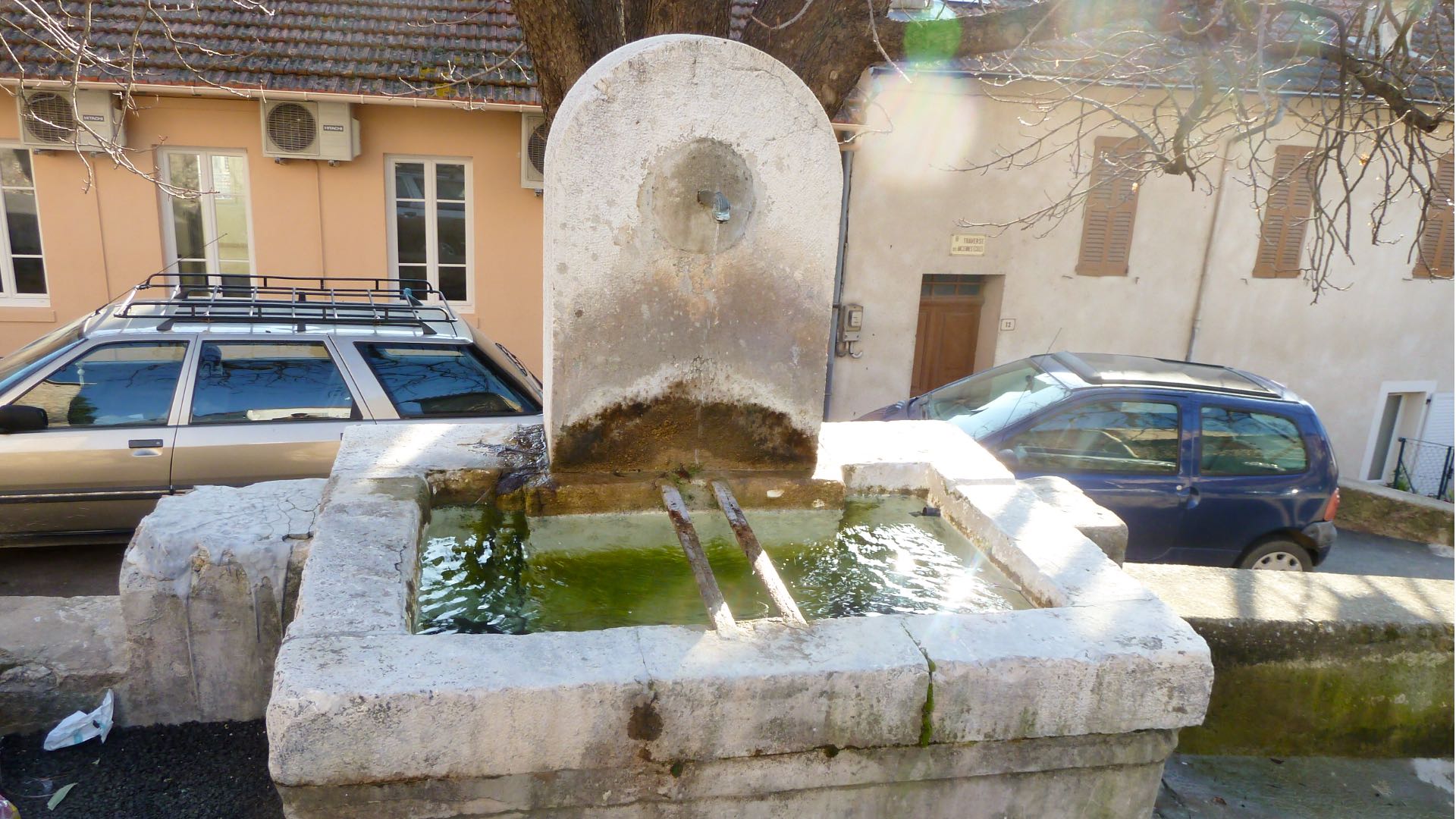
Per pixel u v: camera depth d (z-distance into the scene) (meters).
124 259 9.30
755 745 2.32
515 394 5.85
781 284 3.45
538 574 3.32
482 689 2.13
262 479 5.34
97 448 5.08
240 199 9.51
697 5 4.87
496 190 9.86
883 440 4.20
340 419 5.49
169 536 3.28
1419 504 9.57
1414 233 12.16
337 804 2.18
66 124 8.69
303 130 9.09
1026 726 2.45
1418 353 12.70
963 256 11.05
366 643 2.29
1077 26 5.03
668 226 3.25
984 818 2.59
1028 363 6.73
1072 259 11.34
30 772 3.16
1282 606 3.84
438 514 3.51
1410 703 3.83
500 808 2.27
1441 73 5.78
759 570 2.80
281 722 2.05
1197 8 5.20
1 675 3.25
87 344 5.19
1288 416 6.02
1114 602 2.74
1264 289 11.95
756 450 3.67
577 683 2.18
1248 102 10.81
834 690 2.32
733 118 3.20
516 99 9.12
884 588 3.31
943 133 10.58
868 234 10.75
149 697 3.38
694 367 3.47
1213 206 11.52
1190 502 5.78
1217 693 3.72
